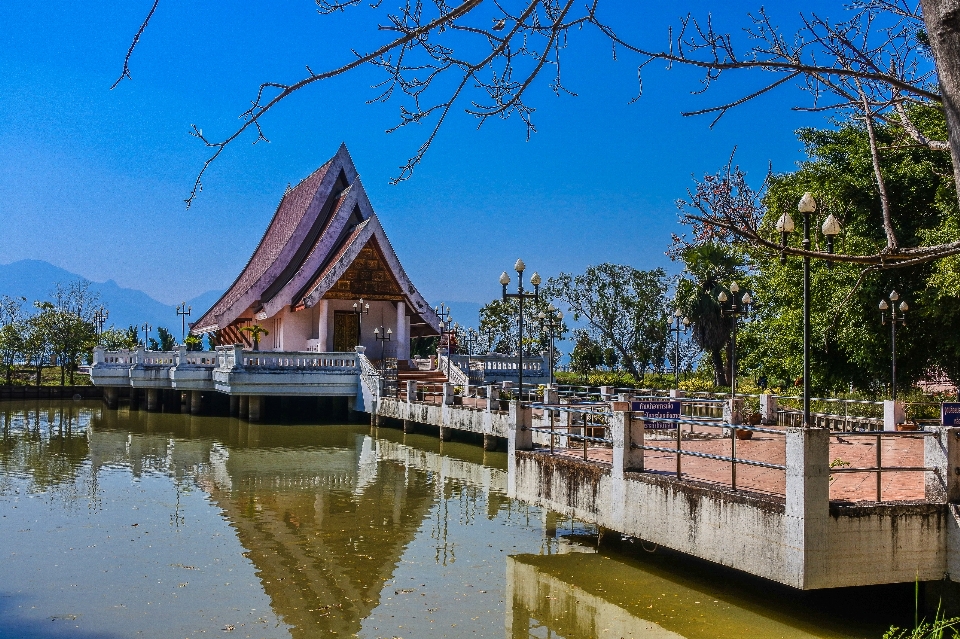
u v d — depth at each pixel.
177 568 11.72
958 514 8.60
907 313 23.14
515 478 13.48
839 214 20.50
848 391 27.50
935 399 26.11
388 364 37.22
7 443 26.98
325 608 9.96
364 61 4.05
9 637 9.00
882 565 8.46
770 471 12.34
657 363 54.19
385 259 40.97
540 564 11.85
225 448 25.66
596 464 11.49
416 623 9.46
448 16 3.93
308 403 37.19
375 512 15.70
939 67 3.15
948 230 20.61
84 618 9.61
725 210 4.94
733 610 9.65
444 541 13.31
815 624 9.11
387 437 28.39
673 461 13.68
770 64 4.29
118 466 21.73
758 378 32.75
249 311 43.41
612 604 10.01
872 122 4.84
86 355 58.16
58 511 15.63
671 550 12.52
